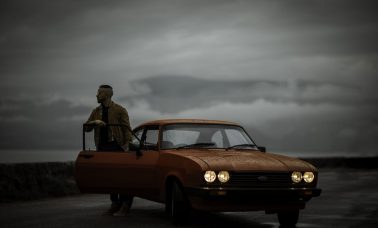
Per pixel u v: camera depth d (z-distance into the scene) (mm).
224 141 8000
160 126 8047
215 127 8180
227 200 6742
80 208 9430
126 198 8422
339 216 8359
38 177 12070
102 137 8602
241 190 6645
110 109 8617
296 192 6859
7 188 11078
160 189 7426
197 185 6688
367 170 25875
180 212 7098
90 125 8320
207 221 7730
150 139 8188
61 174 13578
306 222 7695
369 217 8242
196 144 7781
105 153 8219
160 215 8438
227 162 6828
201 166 6672
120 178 8008
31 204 10117
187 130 8000
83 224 7379
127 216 8297
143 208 9523
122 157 8047
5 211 8961
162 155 7504
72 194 12359
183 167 6945
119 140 8578
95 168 8281
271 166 6883
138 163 7809
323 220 7895
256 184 6750
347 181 17219
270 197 6832
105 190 8219
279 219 7480
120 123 8648
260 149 8117
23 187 11477
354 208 9477
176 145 7801
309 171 7004
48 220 7805
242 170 6703
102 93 8594
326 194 12375
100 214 8555
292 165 7008
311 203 10352
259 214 8578
